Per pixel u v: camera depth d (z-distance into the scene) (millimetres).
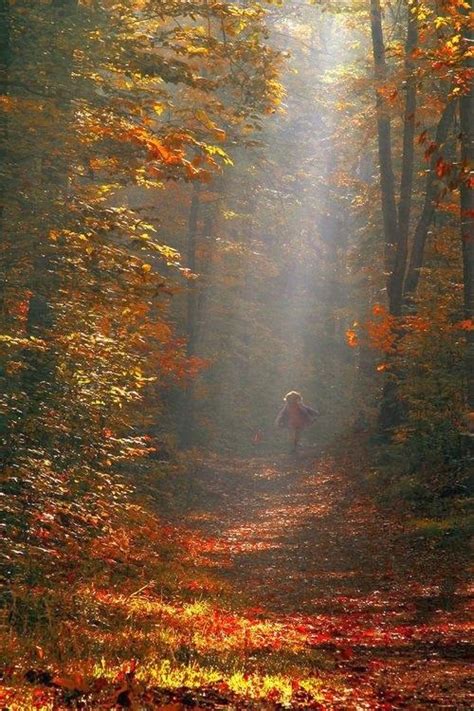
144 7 15516
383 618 12516
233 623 11461
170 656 8758
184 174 14703
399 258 29828
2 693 6328
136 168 14781
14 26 13828
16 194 13812
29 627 9289
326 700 7586
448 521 19078
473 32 18703
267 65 15930
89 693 6863
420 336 25047
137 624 10461
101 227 14102
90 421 14086
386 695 8039
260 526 22047
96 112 14172
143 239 14602
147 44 15164
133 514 14766
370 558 17328
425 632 11414
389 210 30344
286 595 14508
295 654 9680
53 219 13781
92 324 15125
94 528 13500
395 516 21172
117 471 18797
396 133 34969
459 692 8211
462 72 13570
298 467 32750
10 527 11516
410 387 24875
